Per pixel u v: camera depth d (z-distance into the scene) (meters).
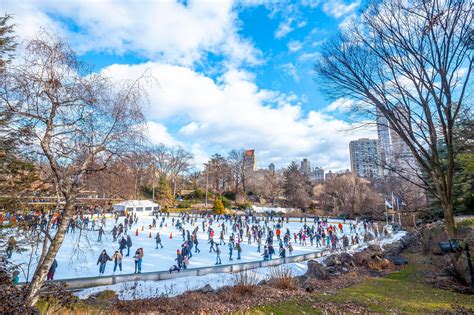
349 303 9.23
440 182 10.74
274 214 56.22
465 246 10.59
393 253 18.88
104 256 14.26
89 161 5.61
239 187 78.69
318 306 9.02
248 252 22.31
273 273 13.52
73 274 14.29
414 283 12.12
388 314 8.02
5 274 6.03
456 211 25.12
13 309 4.75
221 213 54.66
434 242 18.16
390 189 29.31
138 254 14.78
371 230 32.47
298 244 26.92
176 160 64.56
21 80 5.20
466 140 10.31
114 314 8.18
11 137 5.59
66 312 6.96
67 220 5.54
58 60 5.50
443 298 9.55
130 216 34.66
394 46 10.05
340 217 50.94
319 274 13.38
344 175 56.81
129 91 5.90
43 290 6.11
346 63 10.35
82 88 5.62
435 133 10.56
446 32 9.08
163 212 53.91
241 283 11.15
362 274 14.36
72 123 5.59
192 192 71.44
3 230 7.60
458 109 9.89
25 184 7.00
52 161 5.33
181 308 8.91
